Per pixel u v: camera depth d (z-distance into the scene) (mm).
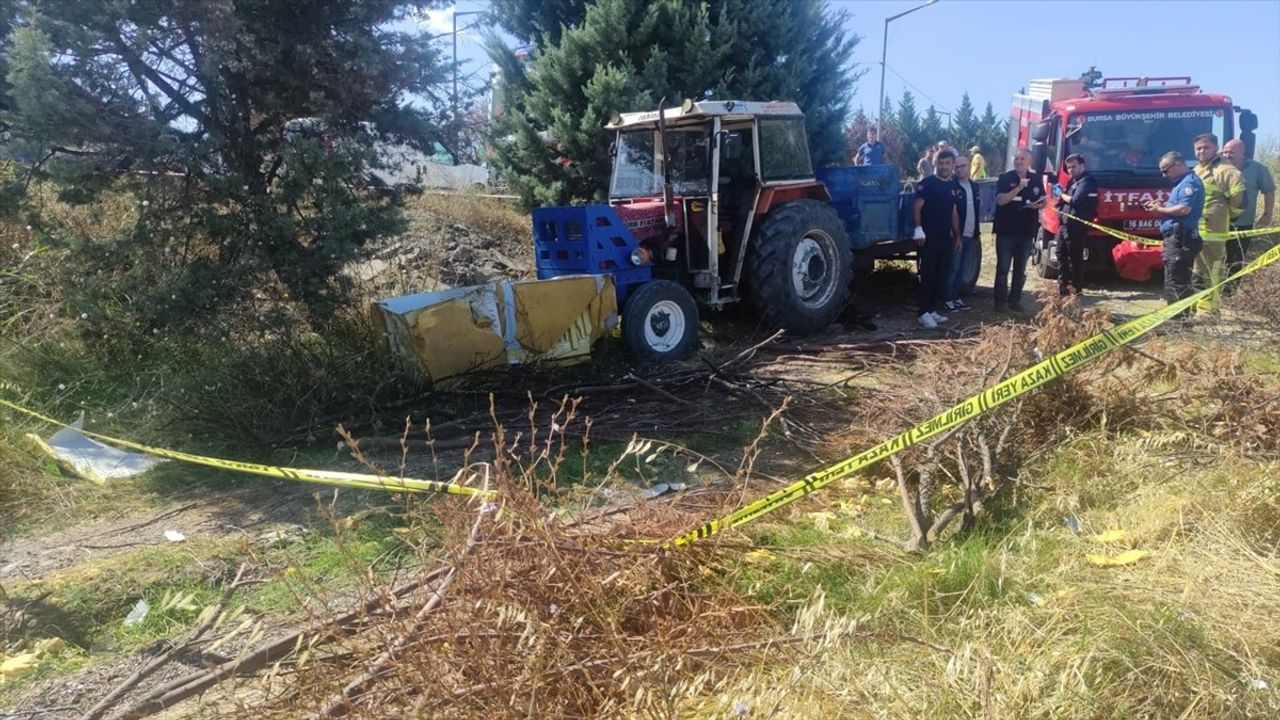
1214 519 3471
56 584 3613
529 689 2293
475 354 6191
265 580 3641
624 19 10727
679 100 10836
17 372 5957
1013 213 9016
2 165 6285
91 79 5820
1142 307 9148
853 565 3387
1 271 6465
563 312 6652
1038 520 3791
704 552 3189
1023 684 2482
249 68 6352
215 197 6348
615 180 8508
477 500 2877
